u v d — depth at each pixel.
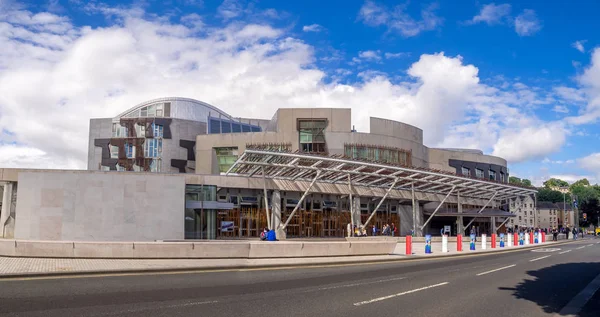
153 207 34.53
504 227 76.06
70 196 33.06
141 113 78.19
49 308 9.08
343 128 56.62
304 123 56.69
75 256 18.36
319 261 20.27
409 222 59.66
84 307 9.23
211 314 8.80
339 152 55.88
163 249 19.12
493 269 19.27
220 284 12.99
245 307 9.60
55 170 34.28
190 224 37.78
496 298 11.57
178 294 11.04
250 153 35.38
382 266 19.92
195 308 9.35
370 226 54.81
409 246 26.33
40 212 32.56
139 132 70.56
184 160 70.94
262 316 8.74
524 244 45.25
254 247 20.92
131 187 34.22
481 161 76.56
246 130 70.69
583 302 11.22
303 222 48.81
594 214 145.38
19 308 9.05
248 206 45.38
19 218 32.44
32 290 11.20
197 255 19.67
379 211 56.38
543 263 22.77
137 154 70.00
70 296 10.45
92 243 18.50
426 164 67.69
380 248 25.55
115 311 8.88
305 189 46.84
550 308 10.34
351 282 14.02
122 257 18.64
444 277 15.98
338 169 42.00
